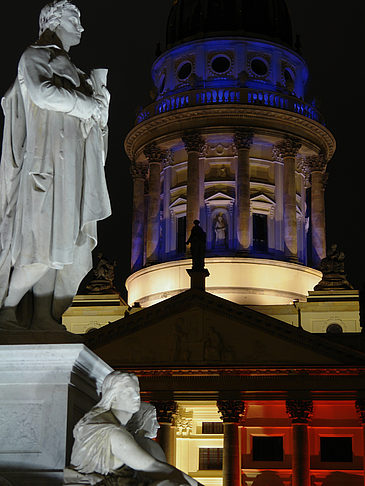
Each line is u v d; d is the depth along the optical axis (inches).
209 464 3080.7
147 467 335.9
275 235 3639.3
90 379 397.1
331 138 3794.3
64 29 439.8
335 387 2834.6
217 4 3836.1
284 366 2837.1
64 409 373.7
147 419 389.7
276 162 3720.5
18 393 376.5
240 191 3585.1
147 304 3570.4
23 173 411.2
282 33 3853.3
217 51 3759.8
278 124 3693.4
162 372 2883.9
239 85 3693.4
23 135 415.5
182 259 3553.2
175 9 3934.5
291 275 3538.4
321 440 2974.9
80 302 3297.2
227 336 2898.6
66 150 410.9
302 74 3875.5
